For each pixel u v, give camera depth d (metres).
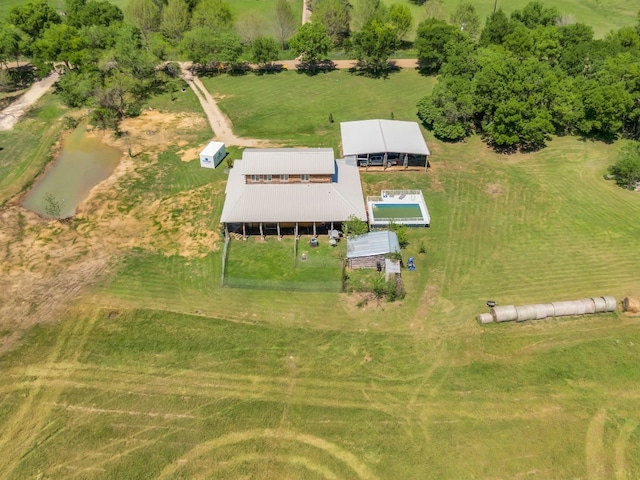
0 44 89.06
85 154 72.38
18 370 41.09
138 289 49.22
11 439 36.34
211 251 54.19
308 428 37.44
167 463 35.03
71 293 48.50
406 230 56.12
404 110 86.00
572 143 74.75
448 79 76.44
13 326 44.84
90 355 42.47
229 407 38.78
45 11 99.56
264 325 45.53
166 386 40.22
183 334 44.47
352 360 42.41
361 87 95.31
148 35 111.88
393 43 97.12
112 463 34.97
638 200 61.97
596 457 35.50
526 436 36.88
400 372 41.47
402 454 35.81
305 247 54.53
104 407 38.59
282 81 98.19
